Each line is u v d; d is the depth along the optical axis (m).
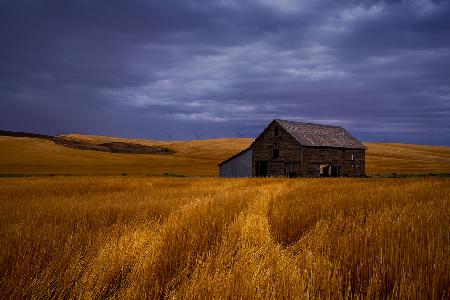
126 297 3.22
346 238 4.71
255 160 48.41
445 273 3.37
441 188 14.72
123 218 7.35
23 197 12.64
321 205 8.73
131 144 151.38
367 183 20.97
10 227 5.91
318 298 2.89
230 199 10.05
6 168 76.31
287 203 9.64
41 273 3.78
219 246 4.81
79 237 5.20
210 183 22.53
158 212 8.04
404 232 5.03
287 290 3.06
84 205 9.09
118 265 4.14
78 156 104.94
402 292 3.00
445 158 120.12
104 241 4.98
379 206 8.71
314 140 46.28
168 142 187.25
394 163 100.81
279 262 3.80
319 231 5.42
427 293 3.07
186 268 3.93
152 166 92.75
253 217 6.61
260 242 4.95
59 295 3.44
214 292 3.05
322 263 3.75
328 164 47.06
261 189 15.70
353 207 8.52
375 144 159.62
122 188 17.81
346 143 50.84
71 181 25.47
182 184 21.48
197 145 164.88
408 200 9.80
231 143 167.00
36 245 4.72
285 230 6.29
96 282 3.66
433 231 4.95
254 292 3.01
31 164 86.81
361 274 3.67
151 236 5.25
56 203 9.55
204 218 6.61
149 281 3.62
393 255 3.94
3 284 3.49
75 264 3.95
